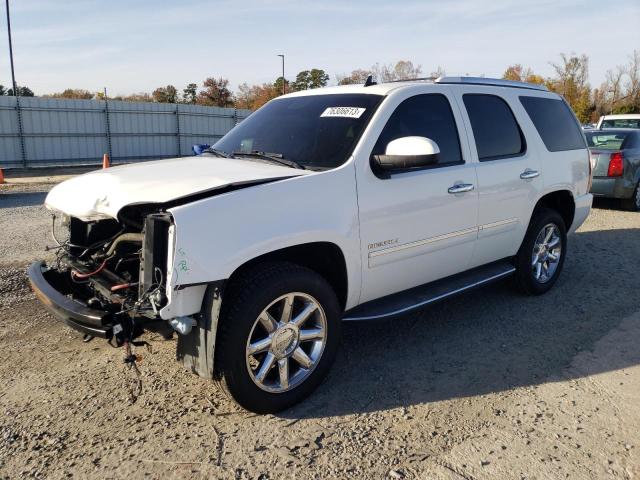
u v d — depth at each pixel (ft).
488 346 14.32
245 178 10.84
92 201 11.05
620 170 33.30
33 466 9.41
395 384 12.32
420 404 11.47
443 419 10.90
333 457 9.68
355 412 11.16
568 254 23.62
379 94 13.37
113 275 11.65
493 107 15.89
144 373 12.75
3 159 78.64
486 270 16.22
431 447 9.97
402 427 10.62
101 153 86.89
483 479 9.09
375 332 15.20
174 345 14.23
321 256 12.12
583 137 19.45
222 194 10.19
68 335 14.79
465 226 14.48
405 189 12.77
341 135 12.60
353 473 9.25
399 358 13.62
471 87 15.49
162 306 9.64
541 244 17.69
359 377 12.65
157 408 11.27
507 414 11.08
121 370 12.88
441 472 9.26
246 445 10.02
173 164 12.92
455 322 15.94
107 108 86.07
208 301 9.96
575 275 20.49
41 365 13.10
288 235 10.63
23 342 14.34
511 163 15.76
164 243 9.74
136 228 11.57
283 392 11.09
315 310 11.43
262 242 10.28
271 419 10.90
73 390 11.96
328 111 13.58
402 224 12.81
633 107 160.76
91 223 12.96
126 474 9.21
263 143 13.71
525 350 14.07
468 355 13.79
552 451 9.84
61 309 10.55
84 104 83.82
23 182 59.26
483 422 10.78
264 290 10.36
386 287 13.05
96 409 11.21
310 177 11.25
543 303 17.48
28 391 11.91
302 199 11.00
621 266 21.70
